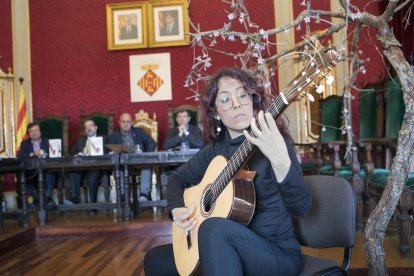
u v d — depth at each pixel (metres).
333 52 1.29
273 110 1.26
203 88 1.58
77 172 5.16
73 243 4.03
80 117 5.94
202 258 1.23
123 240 4.08
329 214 1.54
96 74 6.24
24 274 3.02
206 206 1.46
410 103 1.62
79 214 5.15
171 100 6.15
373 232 1.66
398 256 2.44
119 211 4.43
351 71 1.89
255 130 1.21
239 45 5.77
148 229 4.28
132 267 3.08
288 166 1.22
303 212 1.28
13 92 6.11
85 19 6.25
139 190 5.43
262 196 1.38
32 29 6.26
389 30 1.67
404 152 1.62
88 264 3.23
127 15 6.18
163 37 6.13
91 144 4.68
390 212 1.64
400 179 1.63
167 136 5.61
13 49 6.20
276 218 1.38
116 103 6.21
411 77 1.63
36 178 5.13
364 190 3.45
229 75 1.46
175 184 1.72
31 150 5.34
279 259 1.30
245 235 1.26
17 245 3.92
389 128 3.55
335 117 4.83
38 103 6.28
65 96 6.27
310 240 1.58
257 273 1.27
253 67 1.96
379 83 4.07
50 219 4.77
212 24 6.02
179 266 1.49
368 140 3.11
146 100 6.18
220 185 1.39
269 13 5.92
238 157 1.34
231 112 1.43
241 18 1.84
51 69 6.26
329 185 1.57
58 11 6.27
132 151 4.56
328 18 5.20
